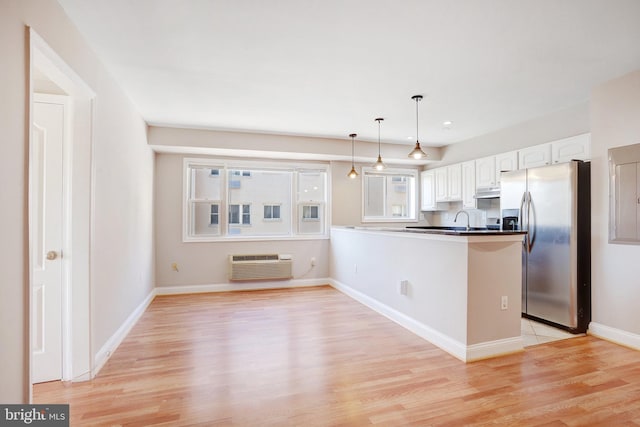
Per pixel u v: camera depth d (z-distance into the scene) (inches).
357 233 187.6
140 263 159.3
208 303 179.9
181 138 186.1
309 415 78.3
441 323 119.6
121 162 127.3
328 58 105.9
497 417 77.5
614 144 122.3
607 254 125.0
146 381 94.6
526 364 105.3
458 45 97.7
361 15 82.7
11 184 58.4
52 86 91.0
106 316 109.9
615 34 91.7
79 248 95.2
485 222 204.4
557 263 135.8
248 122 177.2
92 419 76.7
